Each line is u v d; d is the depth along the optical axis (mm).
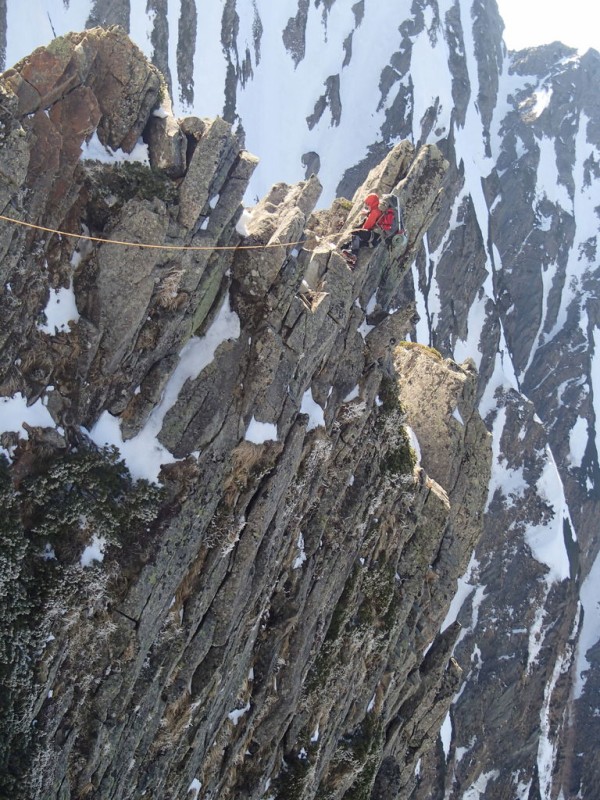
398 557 30016
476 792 74938
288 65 115688
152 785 20547
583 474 118062
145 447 18828
